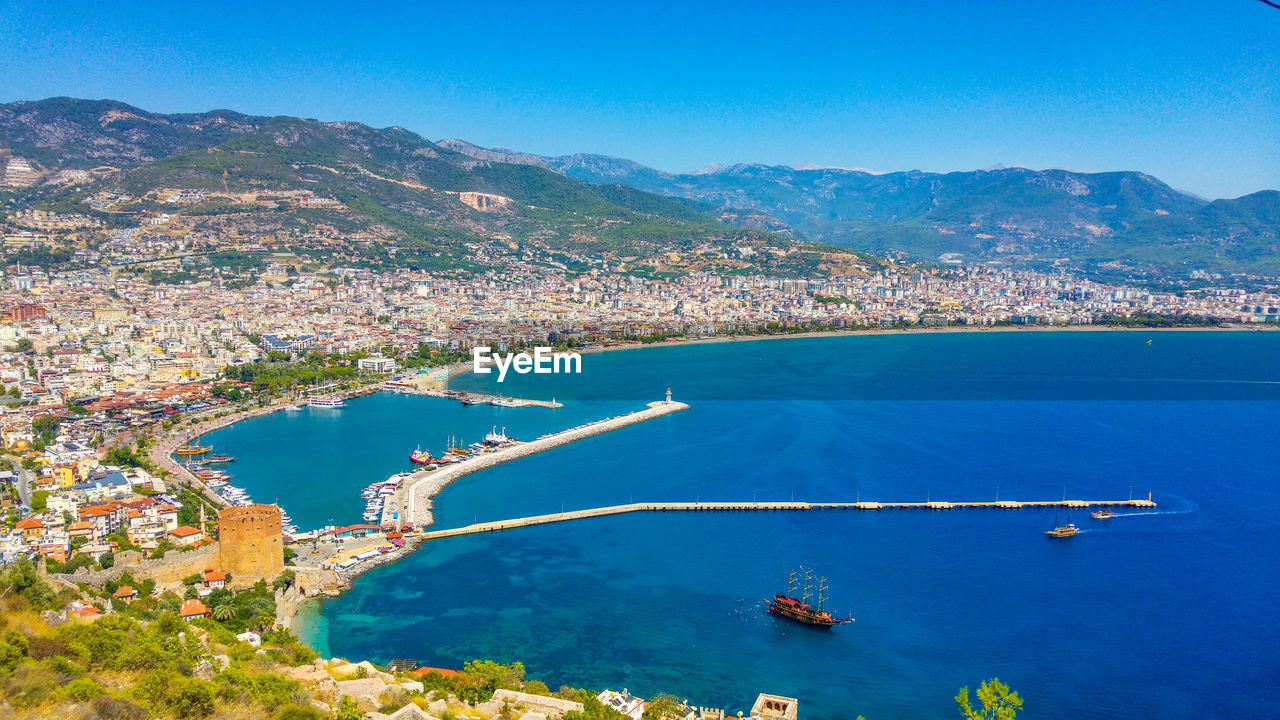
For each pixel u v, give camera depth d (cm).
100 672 18038
